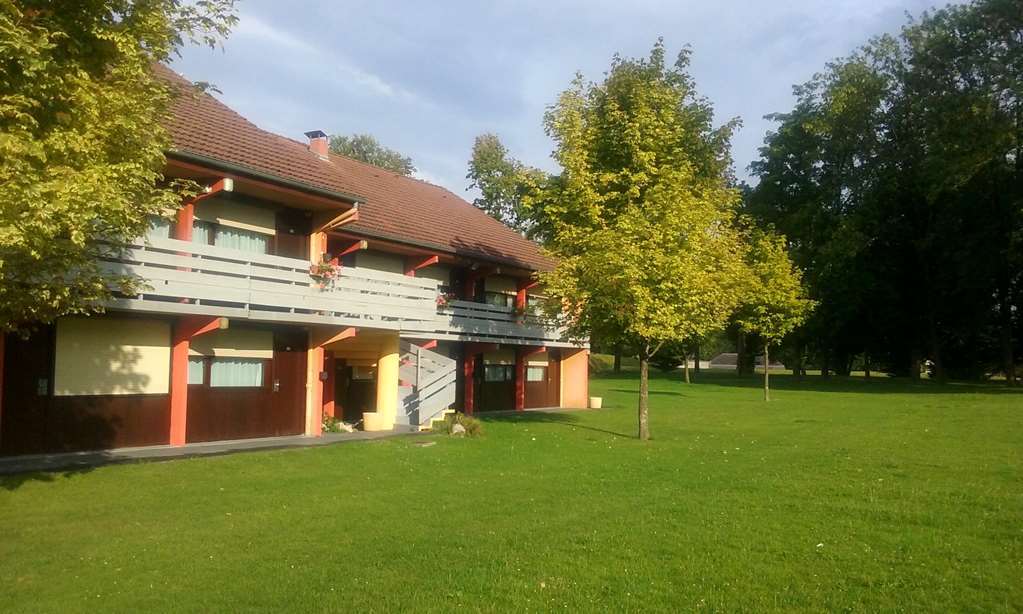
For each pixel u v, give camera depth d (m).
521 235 32.41
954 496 11.19
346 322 19.00
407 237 22.84
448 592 6.93
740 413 28.67
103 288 9.76
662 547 8.43
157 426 16.17
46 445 14.39
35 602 6.76
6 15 7.64
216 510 10.46
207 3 9.56
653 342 20.42
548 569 7.63
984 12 39.44
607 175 19.05
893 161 46.19
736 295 22.91
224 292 16.02
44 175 7.80
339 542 8.77
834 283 46.94
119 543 8.70
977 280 41.84
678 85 23.48
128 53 8.88
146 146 9.16
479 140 53.38
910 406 30.80
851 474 13.38
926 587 7.03
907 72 45.56
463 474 13.70
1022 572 7.44
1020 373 55.31
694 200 19.11
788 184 52.91
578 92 20.47
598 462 15.30
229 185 16.22
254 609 6.54
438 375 22.75
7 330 9.72
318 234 19.89
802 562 7.85
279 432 18.97
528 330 28.88
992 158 37.38
